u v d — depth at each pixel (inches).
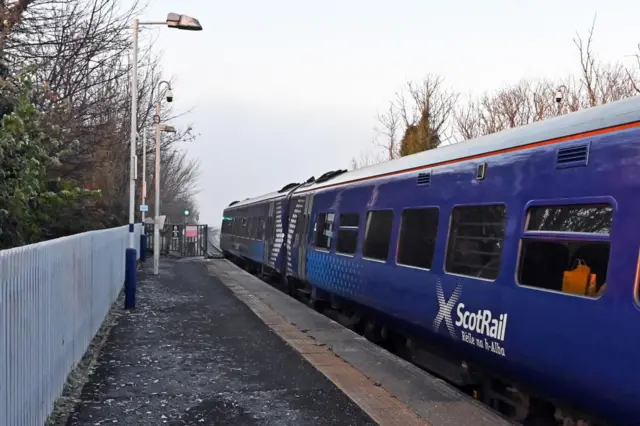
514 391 244.1
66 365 245.1
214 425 206.8
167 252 1270.9
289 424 208.7
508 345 227.6
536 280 216.7
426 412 221.6
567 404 205.8
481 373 268.1
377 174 392.5
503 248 236.8
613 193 185.0
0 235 309.9
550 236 210.2
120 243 579.5
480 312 247.8
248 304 512.1
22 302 168.4
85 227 551.8
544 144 223.3
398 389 251.9
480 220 258.1
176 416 215.5
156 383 258.2
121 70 663.1
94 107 609.9
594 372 183.9
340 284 443.5
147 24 604.7
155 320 422.3
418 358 327.3
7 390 152.6
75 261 270.1
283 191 775.7
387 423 209.6
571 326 194.4
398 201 347.6
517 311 223.3
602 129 195.8
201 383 259.3
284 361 302.0
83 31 522.3
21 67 402.3
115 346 333.7
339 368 287.9
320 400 236.2
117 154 860.6
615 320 177.0
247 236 986.7
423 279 301.3
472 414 219.8
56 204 358.9
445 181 294.0
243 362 299.3
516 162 237.6
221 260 1120.8
